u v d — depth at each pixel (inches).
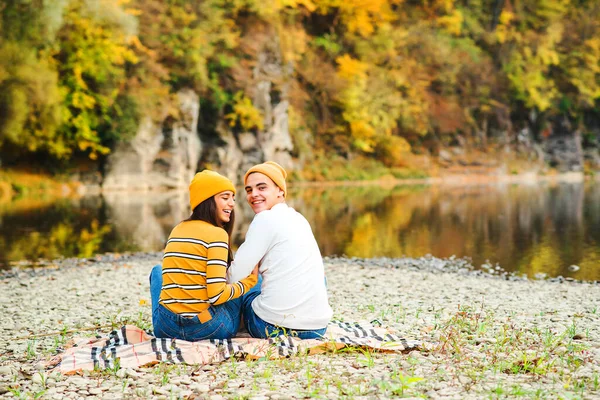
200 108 1427.2
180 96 1359.5
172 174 1316.4
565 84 2345.0
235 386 148.9
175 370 163.0
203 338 178.2
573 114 2306.8
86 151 1293.1
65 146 1252.5
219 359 169.2
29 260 452.4
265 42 1514.5
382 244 546.3
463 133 2063.2
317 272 182.5
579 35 2361.0
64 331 219.1
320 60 1743.4
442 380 151.3
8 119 1100.5
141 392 145.6
